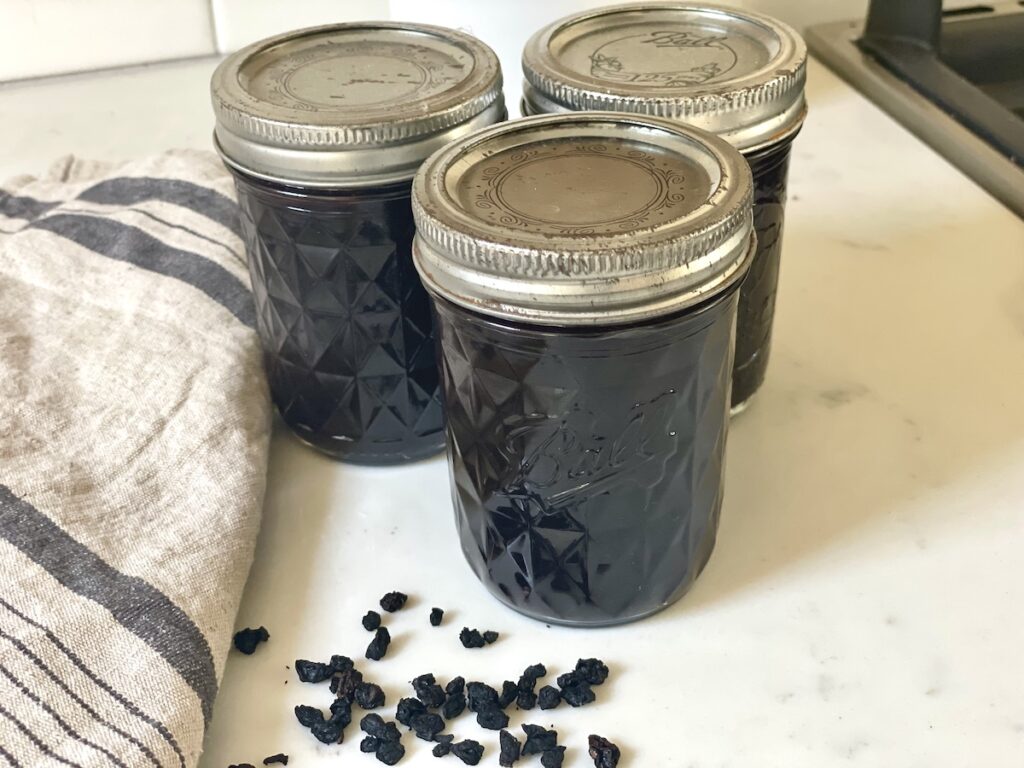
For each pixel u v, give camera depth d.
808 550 0.29
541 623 0.27
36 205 0.41
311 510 0.31
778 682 0.25
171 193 0.40
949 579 0.27
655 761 0.24
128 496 0.28
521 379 0.23
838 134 0.48
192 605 0.25
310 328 0.30
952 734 0.24
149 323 0.34
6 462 0.29
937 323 0.37
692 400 0.24
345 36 0.32
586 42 0.32
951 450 0.32
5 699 0.23
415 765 0.24
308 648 0.27
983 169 0.44
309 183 0.27
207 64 0.55
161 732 0.23
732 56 0.30
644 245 0.21
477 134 0.26
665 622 0.27
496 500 0.26
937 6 0.51
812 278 0.39
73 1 0.51
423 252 0.24
